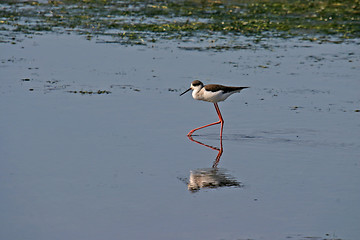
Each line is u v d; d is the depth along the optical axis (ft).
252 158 42.88
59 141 44.70
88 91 58.23
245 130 49.44
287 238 30.35
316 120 51.88
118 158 41.70
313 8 98.27
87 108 53.16
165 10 97.86
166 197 35.32
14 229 30.81
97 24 89.20
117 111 52.70
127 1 104.42
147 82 62.34
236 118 52.65
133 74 65.21
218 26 88.94
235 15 94.68
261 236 30.55
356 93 60.13
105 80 62.54
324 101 57.41
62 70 65.92
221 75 65.26
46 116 50.55
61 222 31.68
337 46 80.02
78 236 30.14
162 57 72.54
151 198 35.14
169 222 31.96
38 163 40.16
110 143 44.70
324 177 39.14
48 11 96.84
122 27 87.66
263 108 55.36
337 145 45.57
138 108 53.83
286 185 37.76
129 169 39.78
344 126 50.24
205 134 48.11
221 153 43.75
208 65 69.36
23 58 70.23
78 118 50.34
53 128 47.57
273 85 62.59
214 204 34.55
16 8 98.22
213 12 96.48
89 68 67.10
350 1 102.27
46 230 30.76
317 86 62.49
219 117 49.65
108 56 72.49
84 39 80.48
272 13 95.76
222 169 40.50
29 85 59.67
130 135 46.70
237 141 46.65
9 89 58.03
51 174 38.37
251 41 81.87
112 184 37.09
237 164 41.57
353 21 92.17
